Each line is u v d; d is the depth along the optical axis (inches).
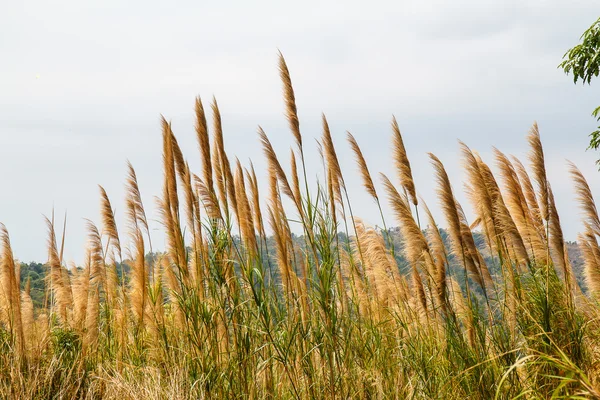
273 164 229.3
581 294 231.6
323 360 214.5
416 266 227.0
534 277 222.5
